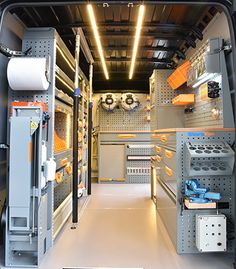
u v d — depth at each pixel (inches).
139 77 241.9
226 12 81.7
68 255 87.8
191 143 88.6
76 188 117.4
